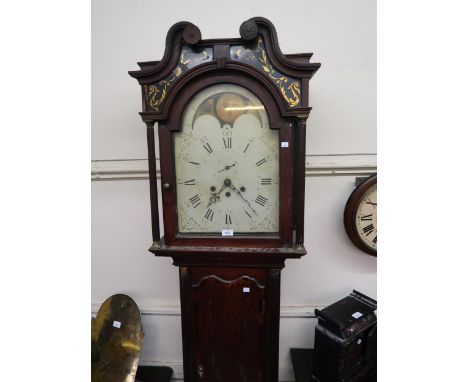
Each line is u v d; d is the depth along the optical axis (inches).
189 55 40.0
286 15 57.6
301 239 43.3
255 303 48.1
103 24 60.1
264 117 41.3
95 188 67.4
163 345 72.8
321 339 57.0
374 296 68.1
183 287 48.3
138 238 68.8
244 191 43.6
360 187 58.2
